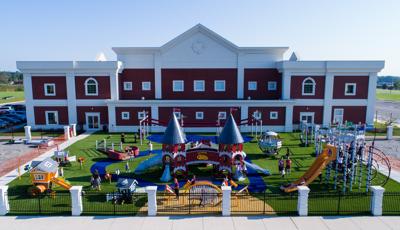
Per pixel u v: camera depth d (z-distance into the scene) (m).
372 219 15.77
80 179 22.41
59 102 41.75
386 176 22.91
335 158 20.30
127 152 28.12
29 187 20.30
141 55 43.03
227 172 23.64
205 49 42.81
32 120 42.19
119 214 16.39
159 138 37.09
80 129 42.00
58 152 26.25
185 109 40.53
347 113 41.72
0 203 16.23
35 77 41.19
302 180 20.28
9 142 34.78
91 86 41.38
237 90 43.62
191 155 24.25
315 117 41.88
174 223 15.39
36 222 15.50
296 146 32.81
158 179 22.61
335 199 18.28
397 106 83.44
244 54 42.97
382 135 39.19
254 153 30.19
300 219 15.78
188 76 43.38
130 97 43.88
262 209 16.94
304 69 40.44
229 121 23.28
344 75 40.81
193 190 18.34
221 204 17.45
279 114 40.69
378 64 39.91
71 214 16.34
